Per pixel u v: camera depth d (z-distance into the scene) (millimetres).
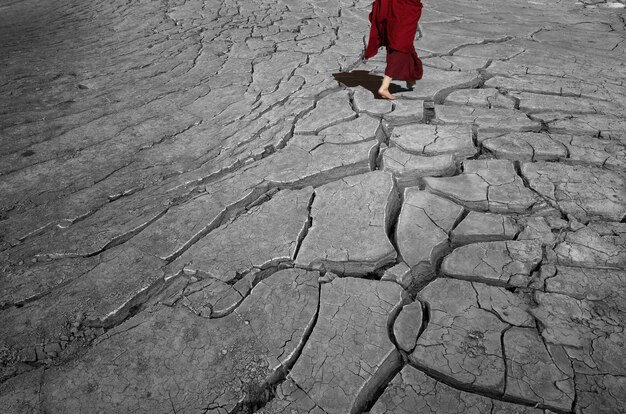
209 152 4035
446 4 8227
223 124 4512
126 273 2770
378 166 3709
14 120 4887
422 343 2225
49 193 3607
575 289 2439
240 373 2154
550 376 2031
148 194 3504
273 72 5695
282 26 7605
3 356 2311
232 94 5180
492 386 2014
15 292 2682
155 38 7598
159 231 3086
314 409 1987
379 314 2400
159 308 2533
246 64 6062
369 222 3016
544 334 2213
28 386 2154
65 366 2236
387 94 4527
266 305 2490
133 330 2402
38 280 2762
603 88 4680
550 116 4141
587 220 2928
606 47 6016
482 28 6836
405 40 4133
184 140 4277
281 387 2082
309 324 2363
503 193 3191
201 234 3053
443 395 2004
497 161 3531
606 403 1914
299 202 3256
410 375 2096
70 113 5008
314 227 3021
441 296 2467
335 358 2182
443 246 2850
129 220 3217
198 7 9352
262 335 2322
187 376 2154
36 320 2496
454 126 4062
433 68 5398
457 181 3346
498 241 2805
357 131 4078
